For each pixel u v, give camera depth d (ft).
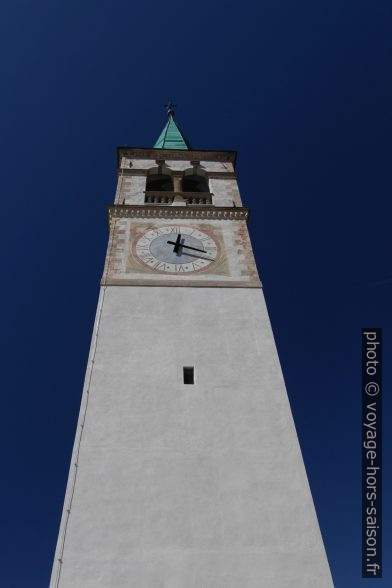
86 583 50.49
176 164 123.75
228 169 123.24
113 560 52.31
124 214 102.01
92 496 57.00
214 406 67.26
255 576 52.24
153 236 96.84
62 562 51.80
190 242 95.76
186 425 64.80
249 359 73.77
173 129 150.20
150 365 71.72
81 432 62.69
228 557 53.47
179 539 54.44
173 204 107.65
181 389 68.95
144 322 77.87
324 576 52.54
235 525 55.93
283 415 66.80
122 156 125.29
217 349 74.90
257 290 85.30
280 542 54.85
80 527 54.49
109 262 89.10
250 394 69.05
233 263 91.35
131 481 58.65
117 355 72.49
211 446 62.80
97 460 60.13
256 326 78.84
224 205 108.88
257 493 58.75
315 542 55.01
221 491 58.65
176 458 61.21
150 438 62.95
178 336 76.23
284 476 60.49
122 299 81.46
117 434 62.95
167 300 82.07
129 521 55.36
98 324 76.69
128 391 67.92
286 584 51.85
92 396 66.80
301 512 57.41
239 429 64.85
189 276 87.45
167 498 57.57
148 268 88.53
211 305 81.87
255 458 61.98
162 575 51.65
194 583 51.34
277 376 71.61
